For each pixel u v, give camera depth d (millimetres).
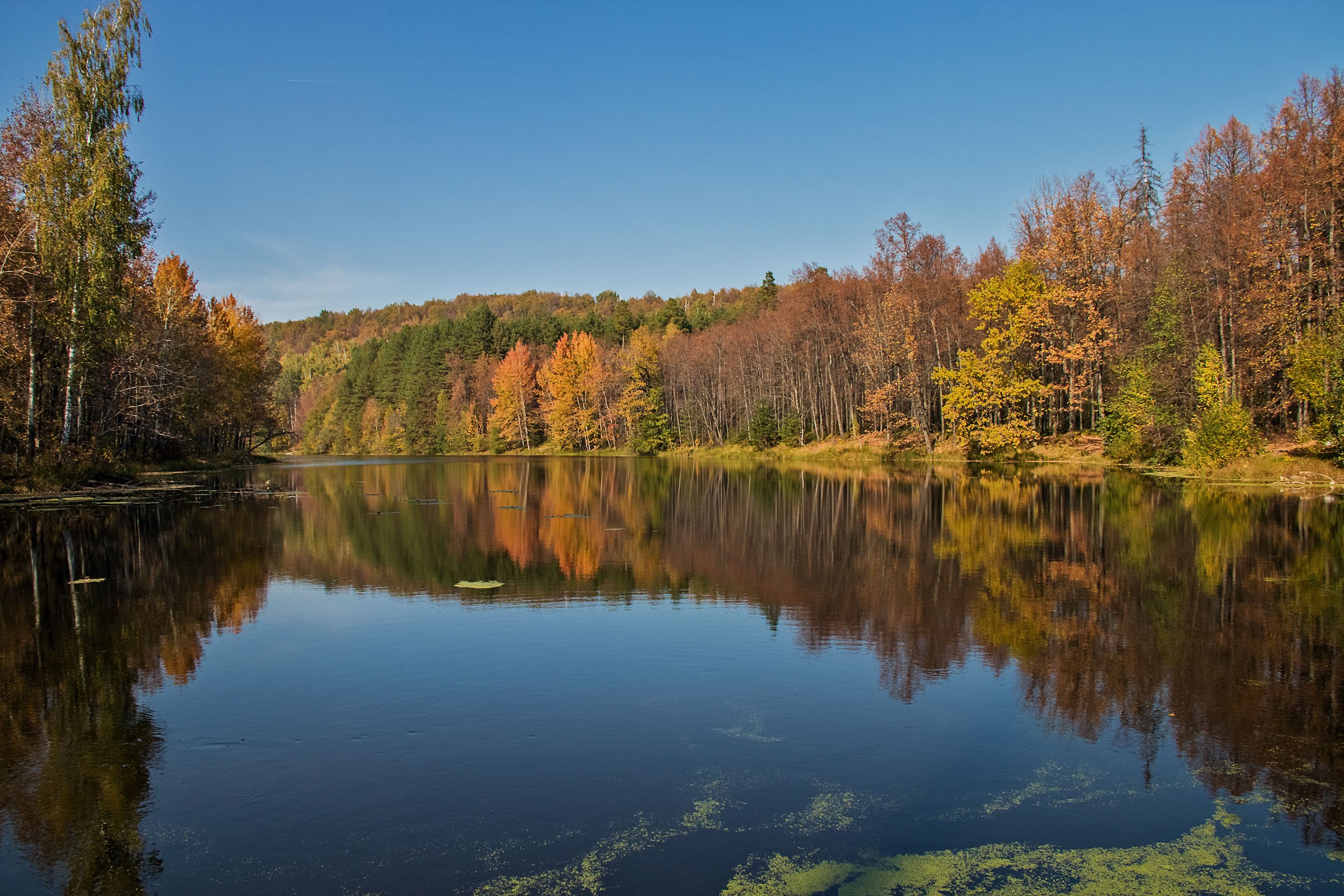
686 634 11469
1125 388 40844
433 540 20875
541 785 6723
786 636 11320
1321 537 19016
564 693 9039
